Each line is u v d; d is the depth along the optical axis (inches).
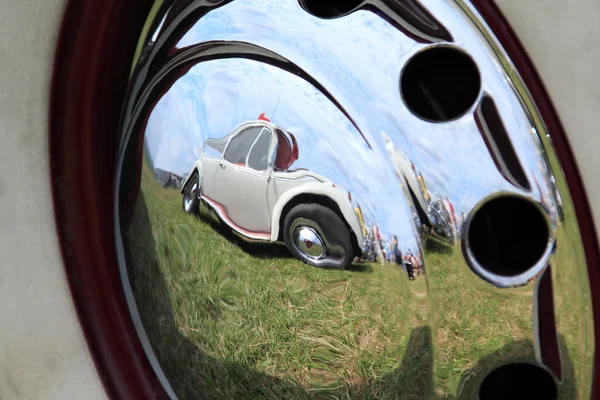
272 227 30.5
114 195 33.7
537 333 30.2
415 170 29.3
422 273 29.6
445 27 30.0
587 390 30.7
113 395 35.8
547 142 29.7
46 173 34.3
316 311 31.1
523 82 29.9
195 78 31.2
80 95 33.5
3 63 32.8
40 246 34.9
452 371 30.7
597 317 30.4
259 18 30.7
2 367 36.3
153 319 34.8
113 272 35.1
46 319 35.7
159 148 32.0
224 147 30.7
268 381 32.6
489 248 30.4
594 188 30.1
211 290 32.5
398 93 29.5
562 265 30.1
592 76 29.5
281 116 30.0
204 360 33.8
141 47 32.4
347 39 30.0
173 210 32.3
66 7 33.0
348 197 29.5
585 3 28.9
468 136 29.5
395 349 30.8
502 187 29.4
